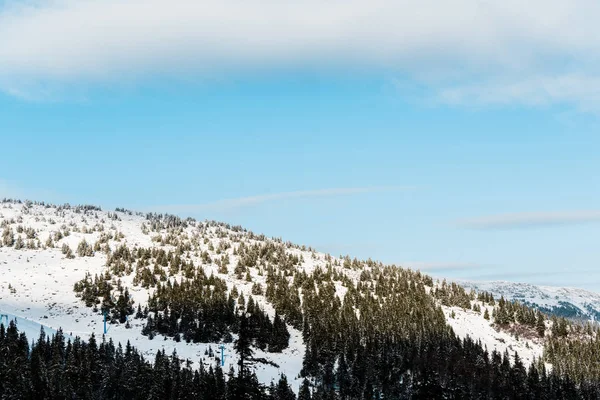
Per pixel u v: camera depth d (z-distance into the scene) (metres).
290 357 159.00
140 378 112.75
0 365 105.00
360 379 147.12
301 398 121.81
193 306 171.00
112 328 158.62
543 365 178.00
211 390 110.06
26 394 101.31
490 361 177.75
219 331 158.75
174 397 109.81
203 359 140.75
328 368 146.50
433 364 150.25
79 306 171.88
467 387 147.00
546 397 160.00
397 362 158.88
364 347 165.62
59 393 104.12
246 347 78.62
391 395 147.12
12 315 150.75
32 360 108.50
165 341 154.12
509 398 154.88
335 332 167.38
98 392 111.19
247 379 77.12
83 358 114.94
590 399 173.00
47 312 164.12
